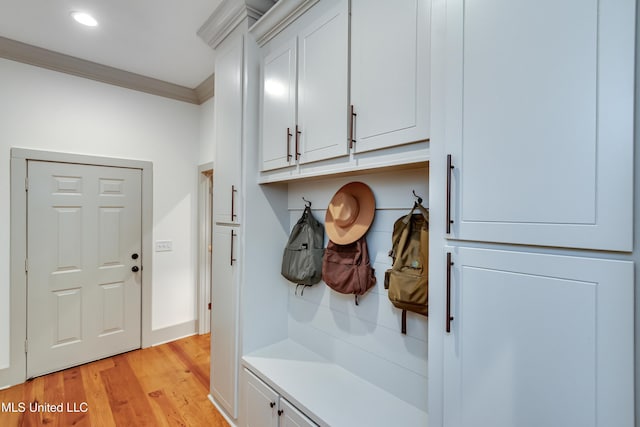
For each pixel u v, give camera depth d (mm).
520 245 768
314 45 1466
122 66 2658
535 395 741
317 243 1787
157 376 2479
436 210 930
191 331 3256
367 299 1563
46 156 2441
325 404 1361
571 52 687
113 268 2785
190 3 1882
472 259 850
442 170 915
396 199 1424
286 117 1639
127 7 1910
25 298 2375
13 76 2316
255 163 1880
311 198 1891
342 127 1312
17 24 2066
